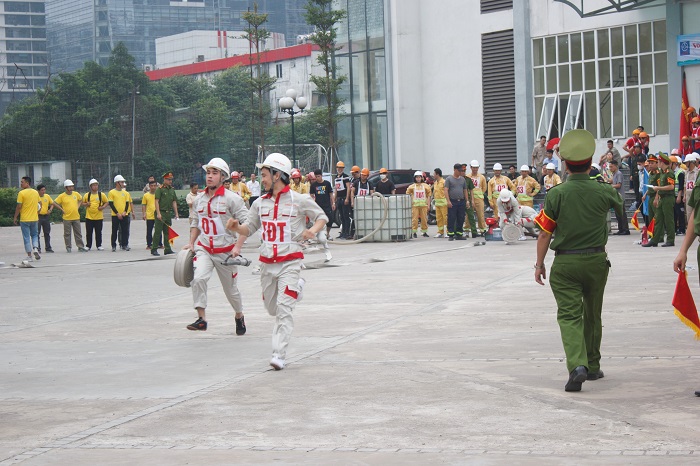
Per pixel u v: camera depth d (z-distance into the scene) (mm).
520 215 25219
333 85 46938
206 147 86000
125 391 8422
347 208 29266
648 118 35969
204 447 6430
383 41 45250
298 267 9477
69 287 17953
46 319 13562
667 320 11047
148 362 9859
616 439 6238
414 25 44500
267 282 9531
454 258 20984
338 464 5887
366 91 46625
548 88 39188
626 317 11406
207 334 11602
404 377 8484
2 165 80875
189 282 11703
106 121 83938
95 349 10828
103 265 23156
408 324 11648
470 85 42500
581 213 7855
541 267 8094
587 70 37812
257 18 60656
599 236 7891
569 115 38312
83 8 193875
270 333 11508
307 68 105500
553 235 8891
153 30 196125
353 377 8586
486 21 41656
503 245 24609
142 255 26719
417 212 29203
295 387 8273
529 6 39594
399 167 44625
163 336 11570
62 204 28906
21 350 10930
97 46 192250
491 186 27891
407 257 21766
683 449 5957
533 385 7969
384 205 27312
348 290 15469
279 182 9508
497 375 8422
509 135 41156
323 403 7609
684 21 34344
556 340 10109
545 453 5965
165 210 26266
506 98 41219
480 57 42062
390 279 16953
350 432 6680
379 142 46250
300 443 6445
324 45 47781
